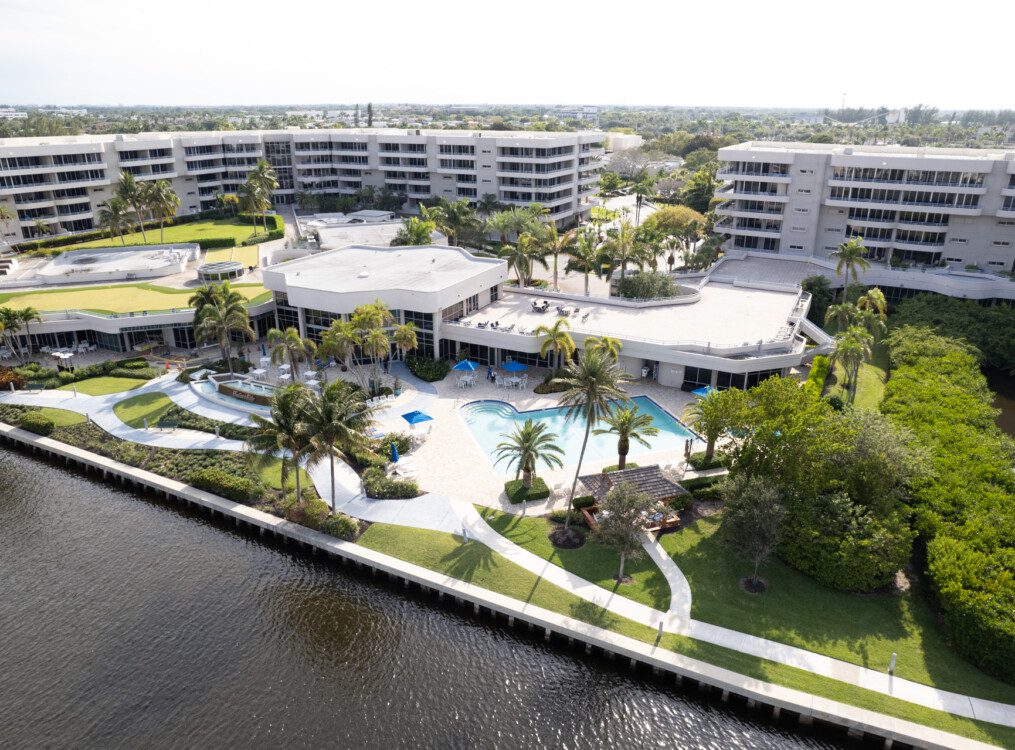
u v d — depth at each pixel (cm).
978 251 9256
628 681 3591
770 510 3884
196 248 11269
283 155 15688
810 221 10169
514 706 3456
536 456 4772
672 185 17062
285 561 4538
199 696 3500
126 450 5647
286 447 4472
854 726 3194
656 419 6169
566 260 12081
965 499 4184
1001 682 3388
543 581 4097
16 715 3400
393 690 3534
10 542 4766
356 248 9244
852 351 5972
